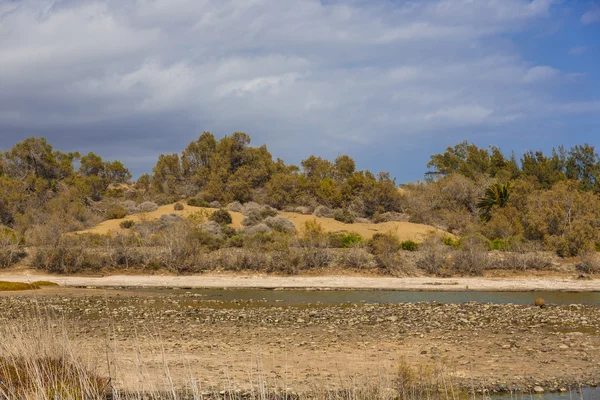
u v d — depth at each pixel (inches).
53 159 2657.5
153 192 2711.6
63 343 362.9
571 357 542.6
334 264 1464.1
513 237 1673.2
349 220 2249.0
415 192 2536.9
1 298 1026.1
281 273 1425.9
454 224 2203.5
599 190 2637.8
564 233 1632.6
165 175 2827.3
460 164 3147.1
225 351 558.9
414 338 639.8
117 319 778.8
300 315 822.5
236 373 463.8
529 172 2930.6
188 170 2832.2
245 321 764.0
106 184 2945.4
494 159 3117.6
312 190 2568.9
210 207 2453.2
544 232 1674.5
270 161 2770.7
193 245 1496.1
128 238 1648.6
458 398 339.0
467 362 518.3
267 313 845.2
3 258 1485.0
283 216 2278.5
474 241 1560.0
